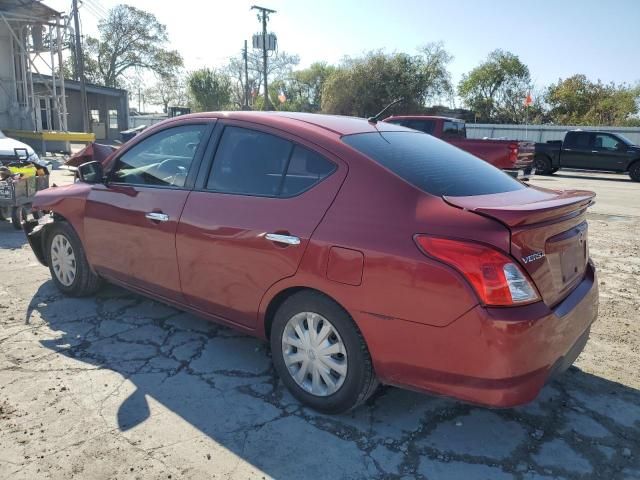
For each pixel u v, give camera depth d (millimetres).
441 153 3521
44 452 2719
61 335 4078
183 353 3844
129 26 55156
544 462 2783
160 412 3102
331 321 2949
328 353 3008
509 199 2949
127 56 56438
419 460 2766
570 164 20344
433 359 2619
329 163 3080
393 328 2699
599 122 46969
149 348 3906
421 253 2600
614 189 15828
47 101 26016
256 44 41719
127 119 36094
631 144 19469
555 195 3262
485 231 2514
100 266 4410
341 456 2773
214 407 3170
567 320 2756
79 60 28266
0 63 22406
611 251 7434
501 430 3049
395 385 2832
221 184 3531
